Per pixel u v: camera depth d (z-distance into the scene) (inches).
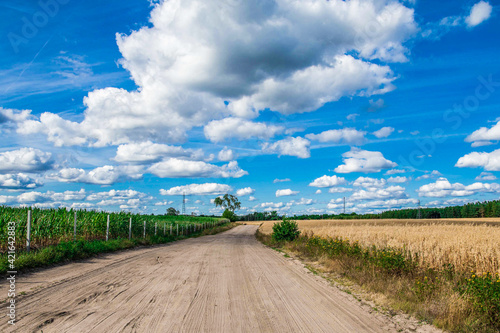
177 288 308.3
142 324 199.9
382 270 377.7
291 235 925.8
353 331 198.5
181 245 885.2
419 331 204.2
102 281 333.1
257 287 321.7
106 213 877.2
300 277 385.7
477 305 232.8
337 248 547.8
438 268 382.6
